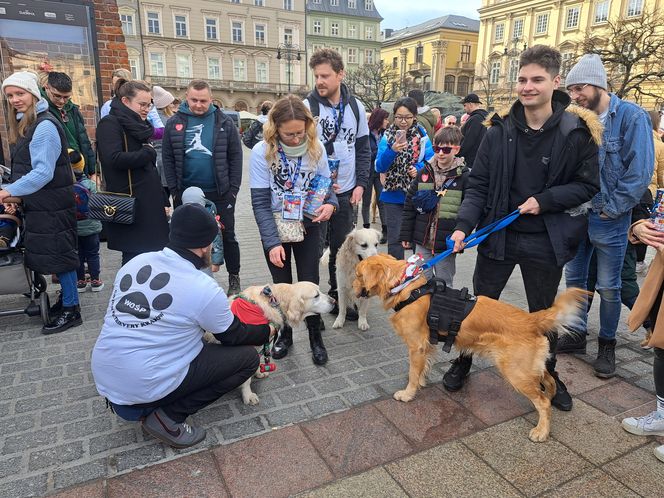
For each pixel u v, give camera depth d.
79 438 2.58
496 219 2.87
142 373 2.26
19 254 3.75
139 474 2.31
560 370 3.40
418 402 2.99
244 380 2.71
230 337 2.58
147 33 50.31
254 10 55.06
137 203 3.88
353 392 3.11
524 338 2.59
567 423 2.77
